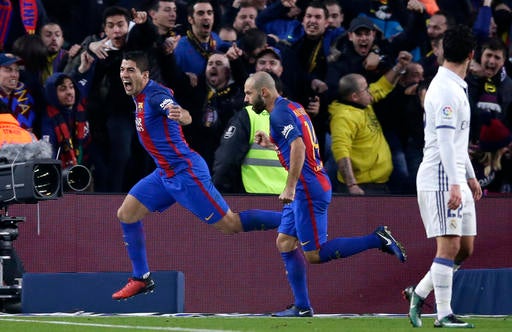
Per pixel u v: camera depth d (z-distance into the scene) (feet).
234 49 125.29
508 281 103.86
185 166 97.81
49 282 104.27
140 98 97.30
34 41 120.98
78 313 103.09
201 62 126.72
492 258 125.08
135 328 77.77
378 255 122.83
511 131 136.87
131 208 99.09
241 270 120.57
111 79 124.98
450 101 75.61
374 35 133.08
